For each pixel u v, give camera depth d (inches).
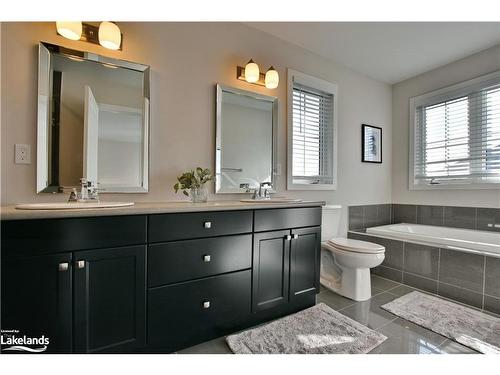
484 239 94.7
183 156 73.9
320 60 104.3
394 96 130.0
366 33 88.5
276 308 70.2
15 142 53.7
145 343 49.0
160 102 70.2
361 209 118.7
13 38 53.8
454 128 109.0
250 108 87.0
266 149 90.3
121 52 65.2
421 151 120.4
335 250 85.3
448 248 84.9
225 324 61.6
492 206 97.2
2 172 52.6
